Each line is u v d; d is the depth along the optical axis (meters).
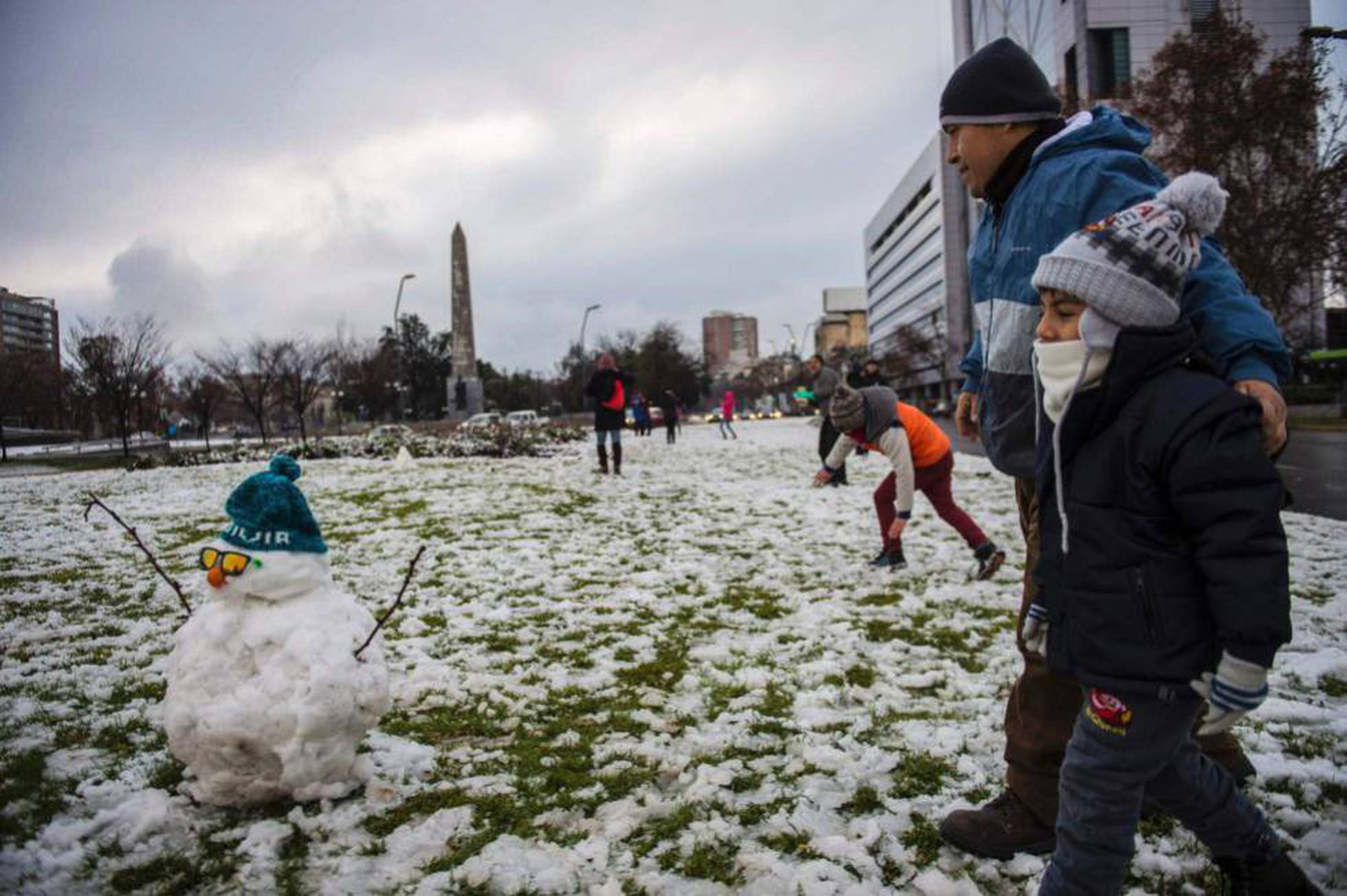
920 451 5.91
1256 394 1.90
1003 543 7.38
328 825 2.59
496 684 3.90
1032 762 2.46
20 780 2.87
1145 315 1.83
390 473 14.69
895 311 131.00
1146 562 1.81
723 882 2.32
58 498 11.46
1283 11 47.81
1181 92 24.11
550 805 2.76
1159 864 2.39
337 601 2.81
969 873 2.39
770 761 3.09
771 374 116.44
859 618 5.03
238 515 2.67
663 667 4.17
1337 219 22.22
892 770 3.01
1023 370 2.46
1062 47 60.50
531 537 7.91
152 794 2.75
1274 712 3.41
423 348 95.69
